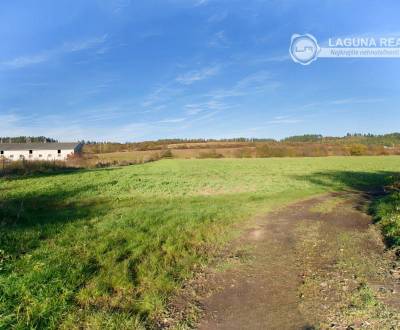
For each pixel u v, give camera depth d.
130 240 8.50
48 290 5.21
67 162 44.84
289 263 6.98
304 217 11.81
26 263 6.34
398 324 4.43
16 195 17.22
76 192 19.11
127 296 5.41
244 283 6.02
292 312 4.88
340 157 70.88
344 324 4.48
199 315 4.89
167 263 6.95
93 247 7.85
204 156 75.94
